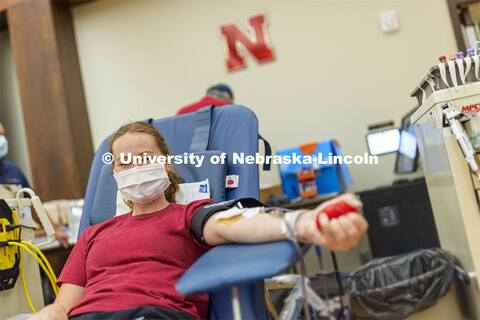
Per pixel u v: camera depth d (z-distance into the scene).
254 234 0.99
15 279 1.47
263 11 3.84
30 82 3.90
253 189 1.47
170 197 1.44
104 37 4.19
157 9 4.10
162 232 1.23
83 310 1.11
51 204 2.79
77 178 3.76
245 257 0.89
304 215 0.94
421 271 1.50
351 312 1.29
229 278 0.82
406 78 3.53
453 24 3.46
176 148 1.66
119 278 1.17
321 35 3.72
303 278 0.93
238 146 1.56
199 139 1.61
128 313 1.05
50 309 1.13
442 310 1.27
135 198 1.27
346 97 3.65
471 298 1.22
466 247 1.21
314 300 0.94
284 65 3.79
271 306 1.24
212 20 3.97
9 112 4.39
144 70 4.10
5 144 2.69
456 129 1.14
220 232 1.08
